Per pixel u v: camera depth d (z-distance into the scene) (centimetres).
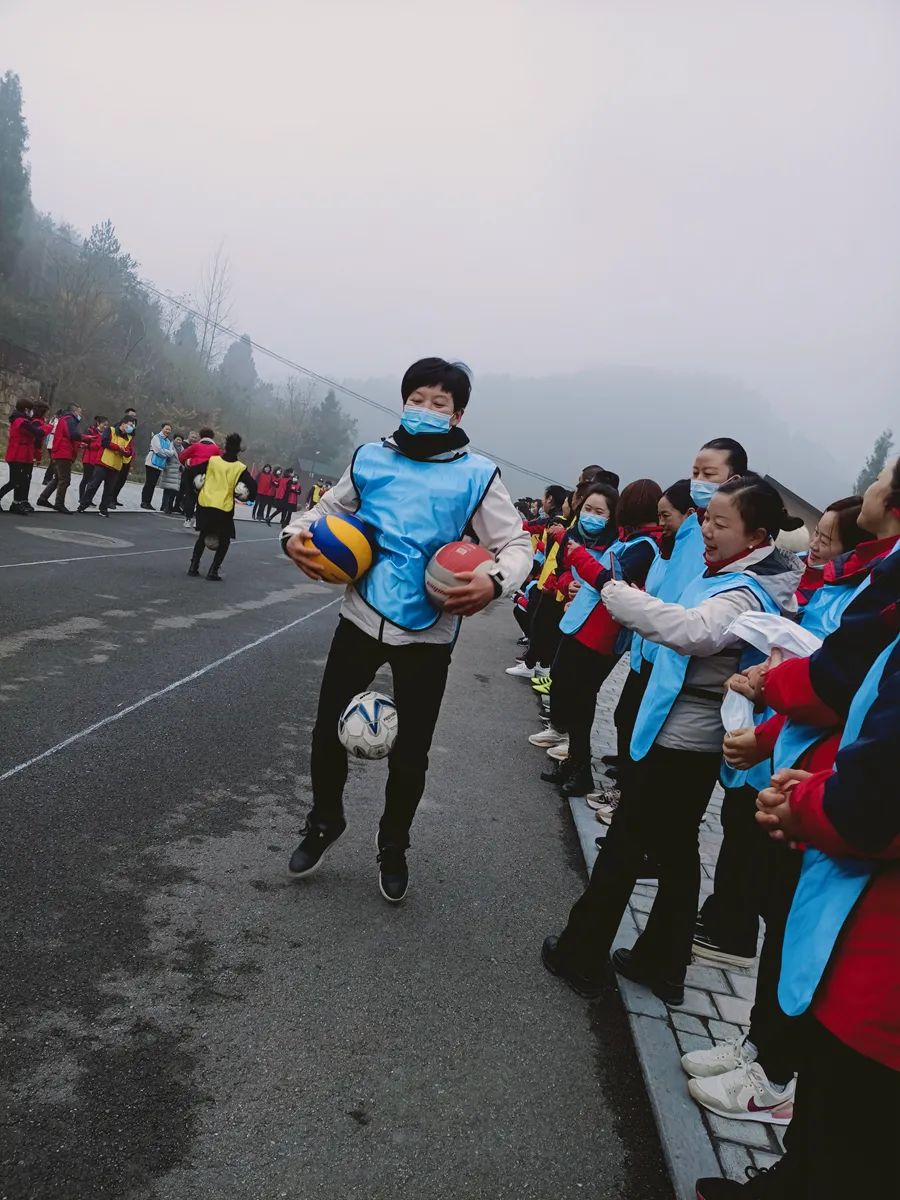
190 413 4812
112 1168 192
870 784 141
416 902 345
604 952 296
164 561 1188
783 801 170
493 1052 259
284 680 657
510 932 335
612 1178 217
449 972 298
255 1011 256
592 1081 255
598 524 500
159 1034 238
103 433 1597
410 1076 241
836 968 153
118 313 4966
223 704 561
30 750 421
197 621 818
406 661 321
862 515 247
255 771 453
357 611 322
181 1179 192
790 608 277
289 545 319
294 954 290
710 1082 246
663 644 265
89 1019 239
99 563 1037
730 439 356
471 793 491
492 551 325
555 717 517
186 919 299
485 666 911
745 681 221
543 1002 290
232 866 344
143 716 505
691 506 404
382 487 319
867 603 175
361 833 403
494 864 399
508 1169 214
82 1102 209
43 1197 181
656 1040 276
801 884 167
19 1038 227
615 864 292
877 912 149
